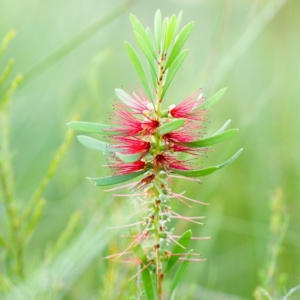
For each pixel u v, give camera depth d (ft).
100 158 3.05
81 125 1.97
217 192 4.27
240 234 3.92
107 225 2.63
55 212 3.87
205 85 3.19
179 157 2.02
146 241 2.11
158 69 1.97
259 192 4.12
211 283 3.23
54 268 2.62
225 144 4.52
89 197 3.16
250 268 3.61
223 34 3.45
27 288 2.46
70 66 4.52
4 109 2.68
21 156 3.84
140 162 1.99
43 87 4.28
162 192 2.03
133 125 1.98
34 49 4.56
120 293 2.42
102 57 3.34
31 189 3.87
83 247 2.65
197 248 3.54
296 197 3.92
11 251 2.64
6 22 4.56
